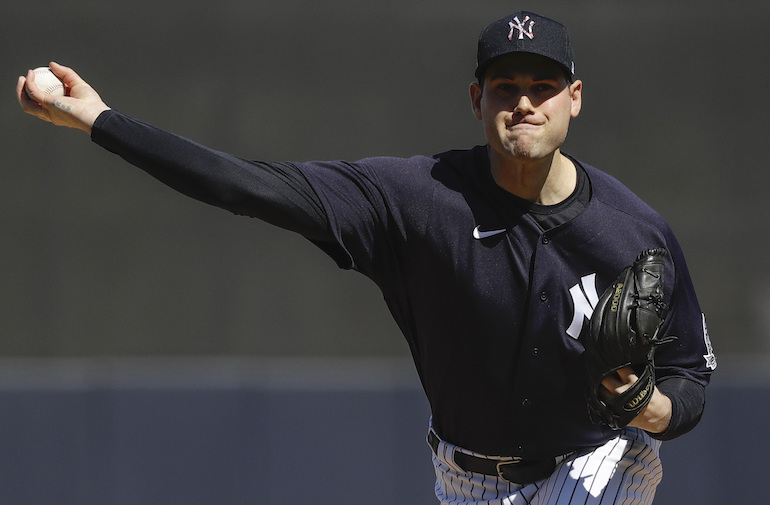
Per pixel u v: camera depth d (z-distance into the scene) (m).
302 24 20.84
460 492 10.46
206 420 20.16
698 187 20.72
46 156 20.95
